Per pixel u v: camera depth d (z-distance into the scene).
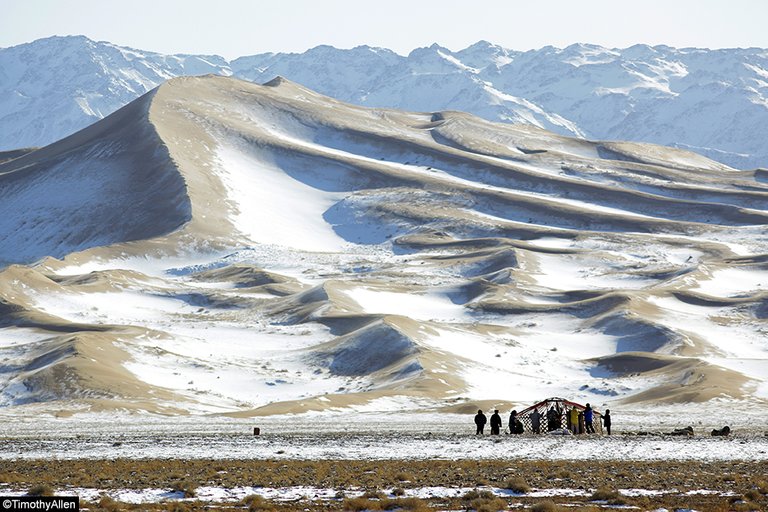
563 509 82.19
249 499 89.31
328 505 87.56
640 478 102.44
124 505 86.88
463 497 91.06
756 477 102.38
